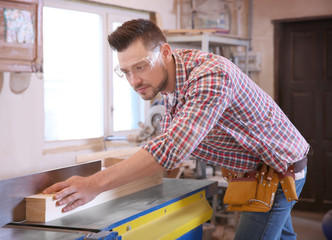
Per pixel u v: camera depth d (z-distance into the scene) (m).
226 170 2.34
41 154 3.84
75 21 4.28
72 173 1.97
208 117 1.64
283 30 5.69
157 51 1.76
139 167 1.64
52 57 4.11
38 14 3.36
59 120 4.20
